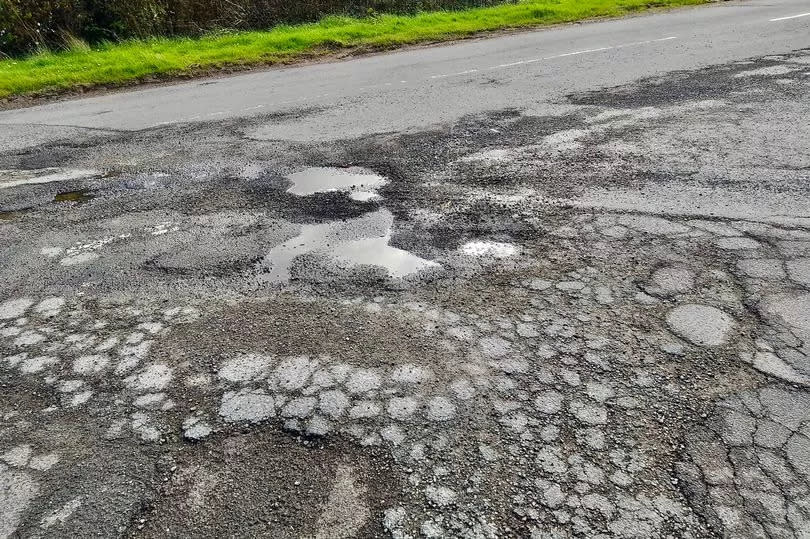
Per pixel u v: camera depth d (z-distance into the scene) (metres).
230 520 2.20
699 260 3.64
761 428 2.46
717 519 2.11
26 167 5.98
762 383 2.69
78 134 7.03
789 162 4.89
